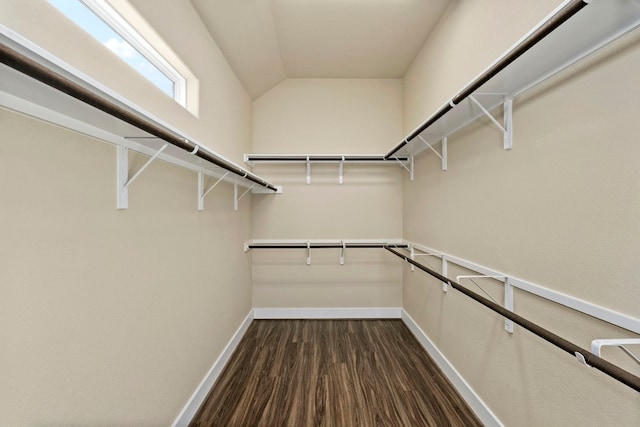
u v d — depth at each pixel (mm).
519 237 1231
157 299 1231
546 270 1085
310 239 3014
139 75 1131
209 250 1817
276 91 3002
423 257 2391
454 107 1379
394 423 1524
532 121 1153
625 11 713
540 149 1113
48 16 755
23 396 673
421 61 2445
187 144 987
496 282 1395
